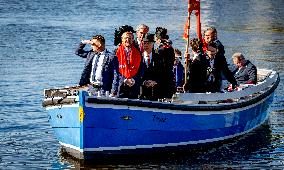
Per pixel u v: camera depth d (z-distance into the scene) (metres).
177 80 22.16
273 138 22.83
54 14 87.19
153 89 20.14
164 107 19.41
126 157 19.55
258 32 67.88
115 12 93.62
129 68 19.52
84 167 18.84
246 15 93.31
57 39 57.84
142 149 19.61
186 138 20.50
